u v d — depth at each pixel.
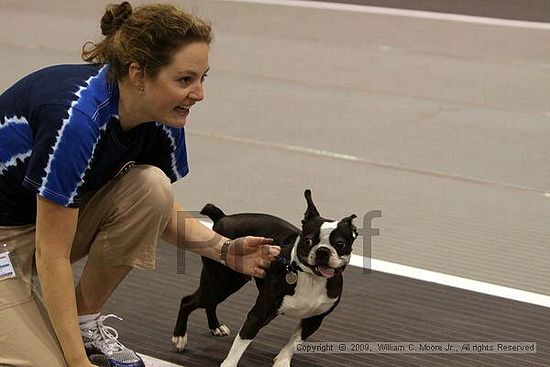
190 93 4.43
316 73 13.68
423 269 7.06
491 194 8.98
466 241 7.72
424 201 8.72
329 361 5.57
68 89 4.44
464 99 12.43
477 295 6.59
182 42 4.32
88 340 5.19
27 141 4.47
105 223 4.95
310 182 9.22
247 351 5.64
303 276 4.91
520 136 10.88
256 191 8.91
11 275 4.70
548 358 5.65
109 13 4.55
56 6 19.22
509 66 14.30
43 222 4.46
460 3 19.91
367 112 11.77
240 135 10.71
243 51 14.92
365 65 14.23
